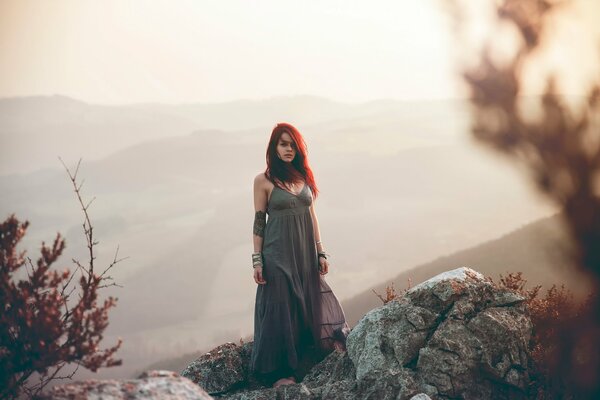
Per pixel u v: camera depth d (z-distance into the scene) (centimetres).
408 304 477
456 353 437
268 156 533
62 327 321
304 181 537
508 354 440
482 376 436
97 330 314
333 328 537
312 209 545
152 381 291
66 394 269
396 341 456
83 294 323
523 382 431
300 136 535
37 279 328
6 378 311
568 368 260
